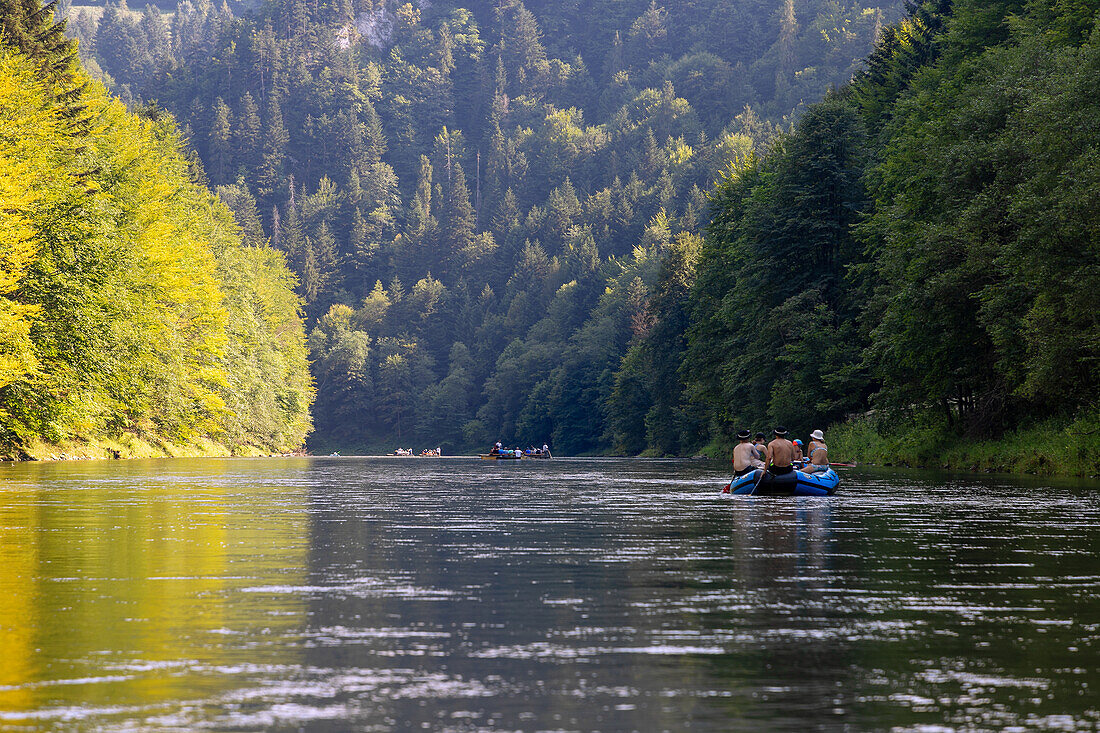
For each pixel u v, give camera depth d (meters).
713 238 71.81
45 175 57.91
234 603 8.12
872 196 51.00
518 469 50.16
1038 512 17.47
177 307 81.94
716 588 8.95
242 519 16.67
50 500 21.89
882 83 78.19
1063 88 32.25
